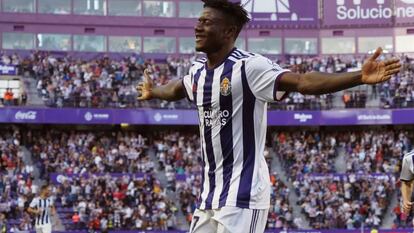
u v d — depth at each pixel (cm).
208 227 775
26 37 6100
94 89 5650
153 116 5628
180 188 4897
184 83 835
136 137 5541
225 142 763
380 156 5222
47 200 2930
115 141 5356
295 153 5306
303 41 6309
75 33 6156
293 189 5025
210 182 775
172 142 5431
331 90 695
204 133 780
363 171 5144
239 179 756
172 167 5150
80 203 4575
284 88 730
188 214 4731
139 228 4553
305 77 711
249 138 759
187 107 5678
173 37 6262
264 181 766
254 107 754
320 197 4812
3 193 4609
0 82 5662
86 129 5775
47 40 6131
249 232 753
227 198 754
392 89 5709
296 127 5847
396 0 6244
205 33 766
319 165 5166
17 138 5234
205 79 772
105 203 4662
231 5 766
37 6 6125
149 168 5103
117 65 5781
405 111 5625
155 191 4841
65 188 4725
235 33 777
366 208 4716
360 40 6269
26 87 5656
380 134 5500
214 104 764
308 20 6303
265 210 769
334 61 5991
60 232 4434
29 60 5738
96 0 6194
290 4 6312
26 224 4375
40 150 5191
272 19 6303
